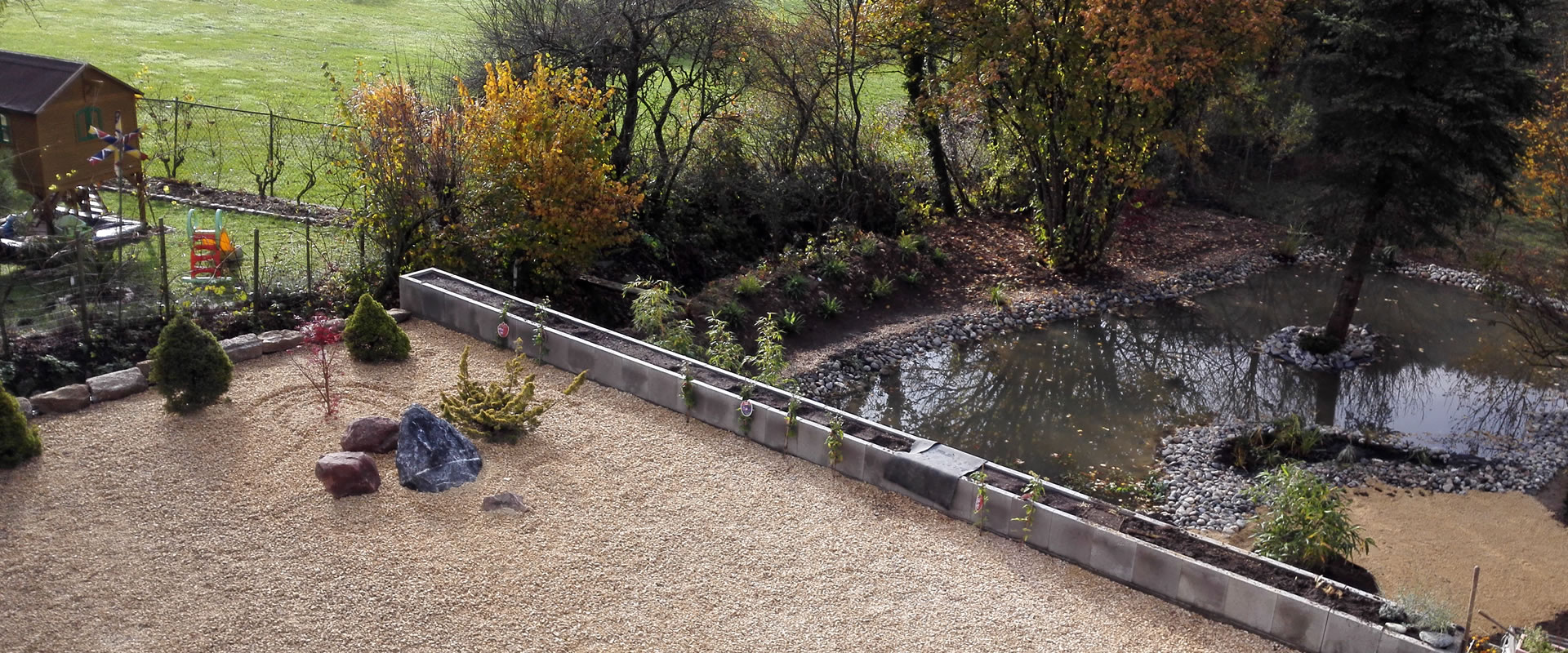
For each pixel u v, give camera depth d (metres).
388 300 16.95
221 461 11.12
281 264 17.86
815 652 8.91
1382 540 14.04
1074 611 9.69
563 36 22.17
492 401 12.11
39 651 8.26
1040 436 17.48
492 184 17.27
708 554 10.16
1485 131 18.98
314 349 13.16
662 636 8.98
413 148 17.02
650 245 21.70
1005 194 28.28
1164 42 19.44
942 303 22.75
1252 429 17.45
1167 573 9.81
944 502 11.08
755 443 12.32
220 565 9.48
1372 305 24.64
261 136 27.64
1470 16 18.41
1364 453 16.94
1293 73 23.25
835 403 18.02
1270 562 9.76
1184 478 15.99
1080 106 21.53
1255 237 28.69
